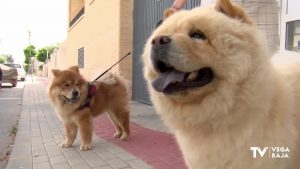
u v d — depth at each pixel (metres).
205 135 0.49
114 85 1.40
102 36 3.49
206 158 0.49
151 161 1.07
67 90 1.25
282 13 1.19
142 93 2.61
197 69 0.48
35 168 1.08
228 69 0.46
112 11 3.02
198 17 0.50
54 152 1.26
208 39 0.48
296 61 0.57
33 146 1.37
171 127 0.53
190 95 0.48
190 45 0.48
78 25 5.41
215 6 0.52
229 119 0.46
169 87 0.49
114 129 1.67
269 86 0.47
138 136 1.45
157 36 0.50
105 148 1.28
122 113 1.39
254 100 0.46
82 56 5.05
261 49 0.48
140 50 2.64
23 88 5.13
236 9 0.50
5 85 5.76
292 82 0.53
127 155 1.16
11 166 1.11
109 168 1.03
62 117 1.31
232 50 0.46
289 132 0.48
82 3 6.44
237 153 0.47
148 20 2.50
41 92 4.37
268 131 0.47
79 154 1.21
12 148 1.38
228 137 0.47
